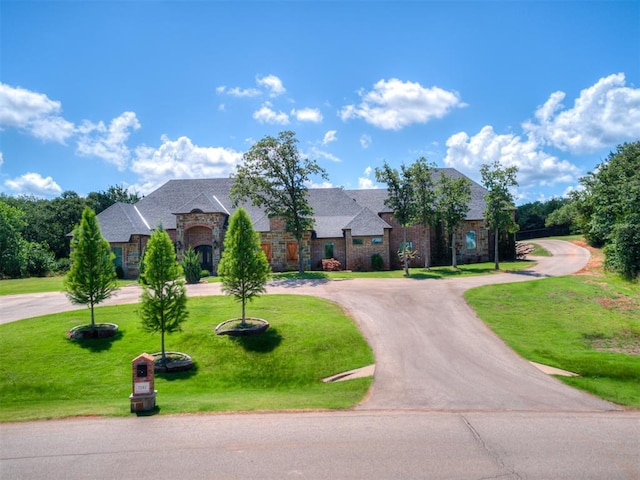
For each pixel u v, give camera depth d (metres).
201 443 9.06
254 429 9.87
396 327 19.67
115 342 17.84
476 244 44.78
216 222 40.94
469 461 8.20
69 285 18.55
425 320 20.72
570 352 17.03
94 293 18.86
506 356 16.41
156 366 15.47
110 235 40.12
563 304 23.47
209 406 11.68
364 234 40.91
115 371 15.41
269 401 12.30
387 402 12.01
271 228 42.22
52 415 11.04
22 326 19.58
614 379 14.30
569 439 9.27
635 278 28.56
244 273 18.98
